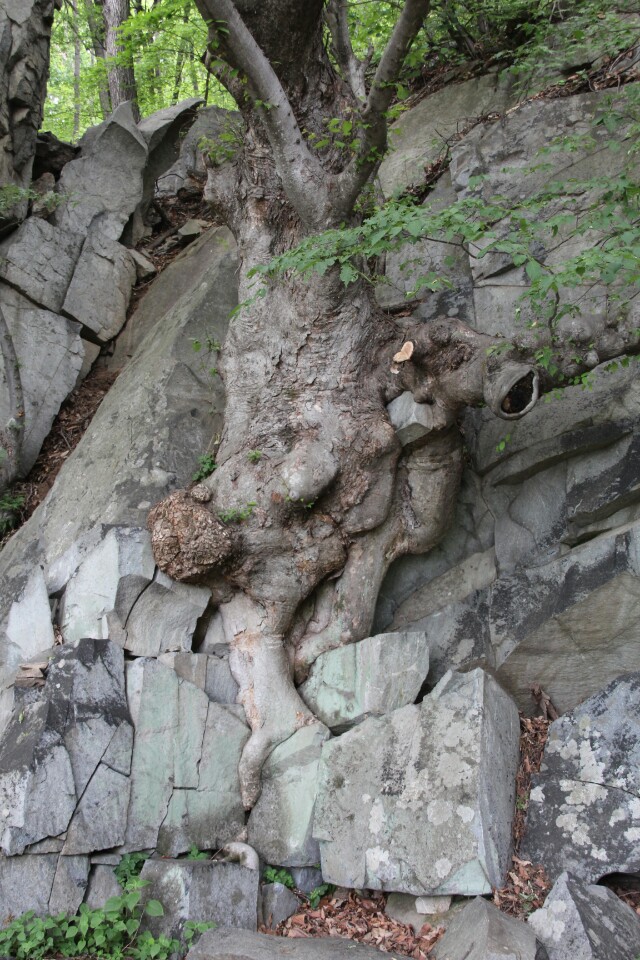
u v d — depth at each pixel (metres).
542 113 7.39
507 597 5.94
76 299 8.52
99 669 5.12
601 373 6.11
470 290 7.11
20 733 4.85
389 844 4.95
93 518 6.08
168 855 5.11
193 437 6.58
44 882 4.59
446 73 9.23
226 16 5.06
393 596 6.46
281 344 6.14
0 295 8.11
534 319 6.33
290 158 5.67
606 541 5.59
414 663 5.63
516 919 4.39
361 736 5.35
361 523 5.90
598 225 4.73
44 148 9.45
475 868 4.61
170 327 7.50
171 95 15.82
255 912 4.93
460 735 4.99
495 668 5.82
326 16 7.04
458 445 6.15
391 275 7.57
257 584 5.74
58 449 7.82
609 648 5.44
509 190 7.32
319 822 5.27
